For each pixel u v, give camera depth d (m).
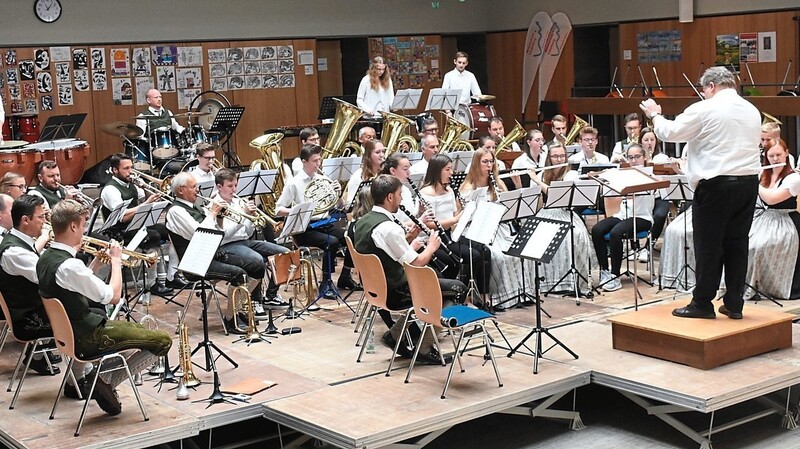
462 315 5.83
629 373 6.07
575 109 13.98
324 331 7.34
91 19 14.66
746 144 6.10
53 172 8.25
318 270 9.45
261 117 16.11
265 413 5.75
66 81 14.58
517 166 9.41
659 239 10.33
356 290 8.62
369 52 16.94
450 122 10.95
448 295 6.52
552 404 6.67
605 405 6.68
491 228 6.59
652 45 15.23
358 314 7.77
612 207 8.43
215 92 14.34
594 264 8.52
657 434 6.15
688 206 8.31
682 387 5.77
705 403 5.57
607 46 16.41
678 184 7.78
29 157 10.28
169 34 15.26
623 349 6.55
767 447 5.92
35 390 6.18
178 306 8.24
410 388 5.96
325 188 8.50
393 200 6.40
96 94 14.82
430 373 6.25
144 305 7.75
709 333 6.11
